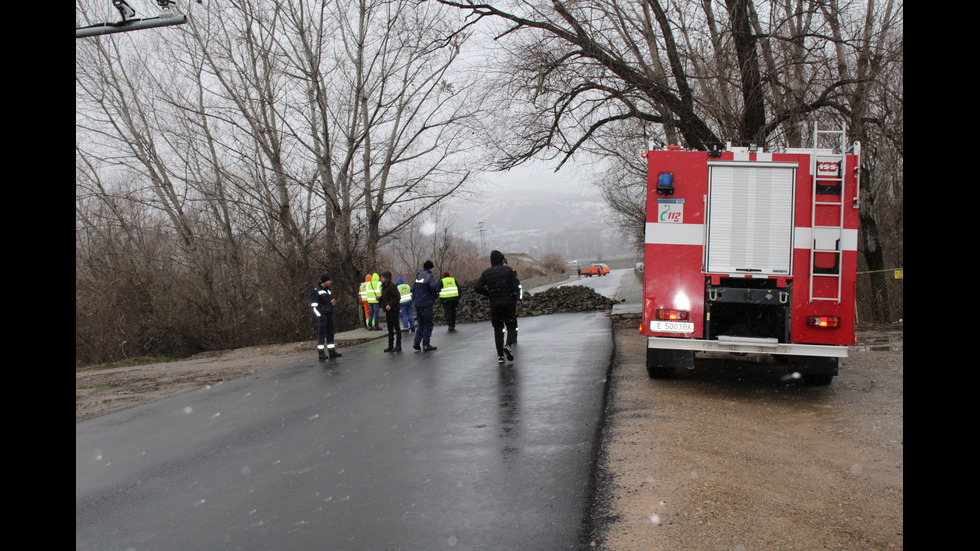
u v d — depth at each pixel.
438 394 8.88
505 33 16.75
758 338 8.16
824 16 14.91
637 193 29.98
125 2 10.80
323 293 14.09
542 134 17.16
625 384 9.02
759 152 8.23
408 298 19.94
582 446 5.97
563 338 15.32
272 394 9.91
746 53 14.96
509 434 6.54
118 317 23.62
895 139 14.65
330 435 6.95
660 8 15.49
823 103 14.84
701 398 8.04
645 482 4.93
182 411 9.05
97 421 8.67
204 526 4.56
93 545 4.32
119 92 25.22
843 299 7.92
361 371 11.74
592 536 4.01
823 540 3.90
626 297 31.41
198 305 24.36
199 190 25.64
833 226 8.00
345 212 26.50
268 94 25.91
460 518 4.41
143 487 5.52
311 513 4.68
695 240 8.37
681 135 16.94
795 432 6.39
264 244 26.23
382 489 5.11
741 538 3.93
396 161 27.64
